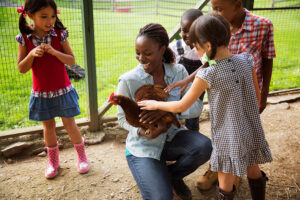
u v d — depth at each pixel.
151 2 13.23
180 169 2.23
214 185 2.64
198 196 2.55
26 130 3.30
